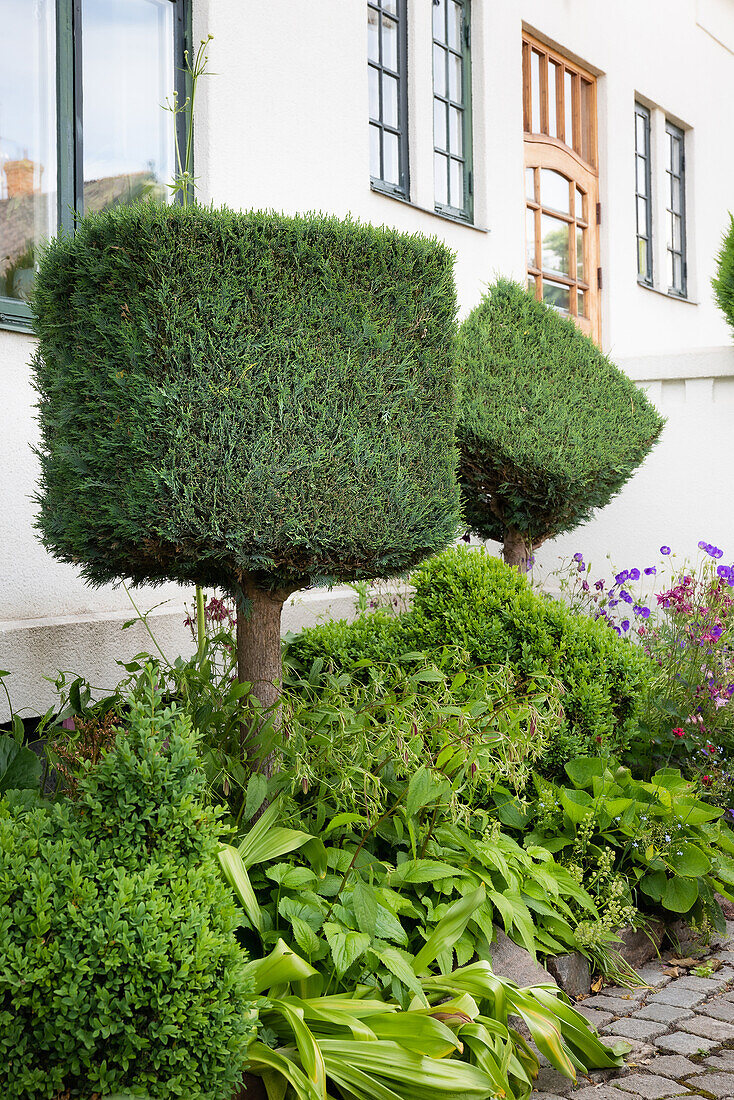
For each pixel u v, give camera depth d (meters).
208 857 2.06
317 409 2.67
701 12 10.62
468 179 7.11
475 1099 2.09
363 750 2.91
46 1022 1.79
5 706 3.67
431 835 2.92
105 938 1.80
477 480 4.93
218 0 4.82
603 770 3.52
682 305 10.36
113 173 4.50
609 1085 2.53
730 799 4.10
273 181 5.18
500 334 5.30
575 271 8.59
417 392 2.92
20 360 3.97
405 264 2.89
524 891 3.03
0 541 3.86
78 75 4.31
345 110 5.70
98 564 2.77
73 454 2.63
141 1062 1.83
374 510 2.74
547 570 6.75
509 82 7.38
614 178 8.94
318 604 5.14
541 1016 2.45
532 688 3.29
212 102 4.80
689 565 6.30
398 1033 2.20
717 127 11.09
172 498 2.52
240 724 3.02
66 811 2.04
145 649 4.23
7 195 4.06
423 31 6.47
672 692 4.30
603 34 8.73
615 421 5.21
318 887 2.60
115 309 2.59
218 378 2.58
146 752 2.02
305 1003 2.24
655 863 3.37
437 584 4.05
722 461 6.21
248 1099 2.17
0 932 1.79
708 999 3.05
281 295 2.66
